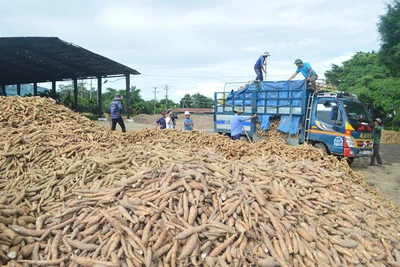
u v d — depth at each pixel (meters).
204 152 6.46
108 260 3.19
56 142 6.38
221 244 3.42
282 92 11.95
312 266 3.50
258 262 3.37
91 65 29.88
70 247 3.36
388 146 21.00
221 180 4.46
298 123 11.45
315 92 11.23
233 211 3.80
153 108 57.22
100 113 33.56
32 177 5.04
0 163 5.36
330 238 3.99
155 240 3.33
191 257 3.23
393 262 3.90
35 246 3.40
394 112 26.98
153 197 3.86
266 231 3.73
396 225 4.91
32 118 7.66
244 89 13.43
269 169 5.38
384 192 8.25
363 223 4.52
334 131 10.42
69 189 4.73
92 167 5.21
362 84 30.31
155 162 5.44
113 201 3.95
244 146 9.27
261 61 13.91
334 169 6.62
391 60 18.56
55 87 39.34
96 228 3.57
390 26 18.00
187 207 3.76
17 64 31.17
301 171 5.56
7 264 3.12
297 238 3.77
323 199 4.73
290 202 4.30
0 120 7.23
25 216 3.87
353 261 3.72
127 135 10.36
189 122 12.61
